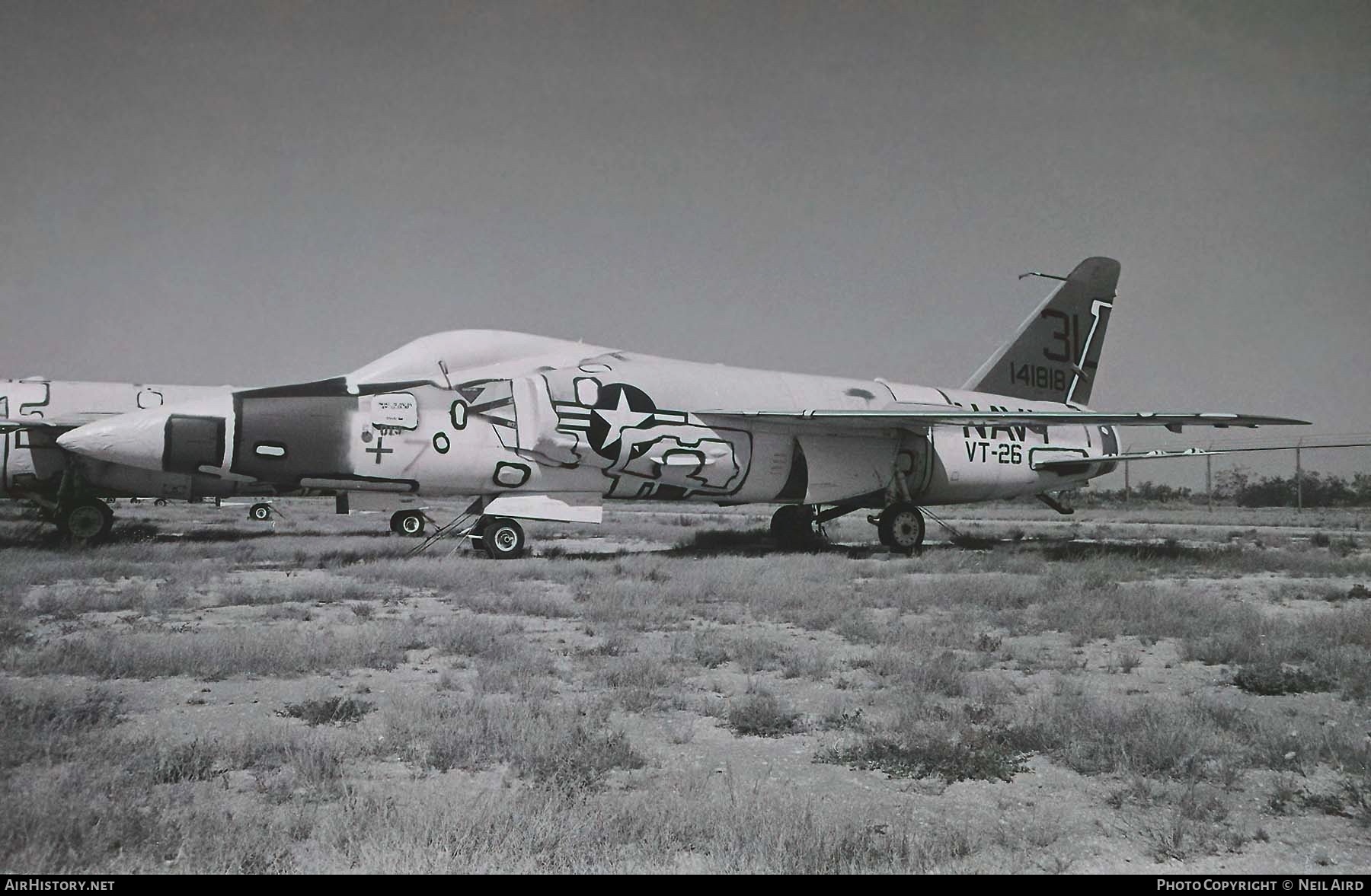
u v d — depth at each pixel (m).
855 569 18.69
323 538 26.59
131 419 18.34
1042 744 6.82
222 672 8.88
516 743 6.56
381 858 4.66
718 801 5.62
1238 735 6.97
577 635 11.37
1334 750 6.56
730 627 12.18
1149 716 7.31
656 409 20.94
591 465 20.55
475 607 13.41
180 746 6.46
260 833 4.95
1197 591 15.55
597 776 5.98
